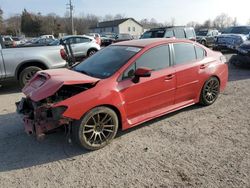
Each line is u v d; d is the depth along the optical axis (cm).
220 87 605
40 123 381
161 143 425
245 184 319
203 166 358
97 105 397
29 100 426
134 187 321
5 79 756
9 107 627
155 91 468
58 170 362
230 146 410
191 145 416
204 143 422
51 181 338
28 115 412
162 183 326
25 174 355
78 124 387
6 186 331
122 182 331
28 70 776
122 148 414
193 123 501
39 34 8119
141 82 446
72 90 416
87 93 393
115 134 430
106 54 501
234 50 1556
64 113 373
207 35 2303
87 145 400
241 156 380
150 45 479
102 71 447
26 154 405
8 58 746
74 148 418
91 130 402
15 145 434
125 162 375
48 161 384
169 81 487
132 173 348
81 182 334
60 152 407
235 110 567
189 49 539
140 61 455
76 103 380
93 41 1512
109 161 379
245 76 934
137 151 403
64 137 452
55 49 810
